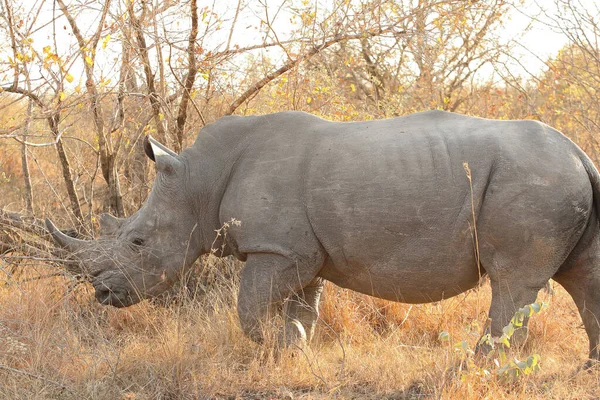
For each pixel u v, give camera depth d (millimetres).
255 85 10078
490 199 6590
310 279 7227
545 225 6516
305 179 7090
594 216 6887
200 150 7723
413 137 6957
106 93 8945
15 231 8859
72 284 8328
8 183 13305
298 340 7504
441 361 6887
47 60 7773
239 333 7789
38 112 8602
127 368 7047
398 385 6742
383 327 8625
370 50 15445
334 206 6930
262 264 7195
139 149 10914
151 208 7711
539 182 6523
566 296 9227
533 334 7977
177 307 8609
